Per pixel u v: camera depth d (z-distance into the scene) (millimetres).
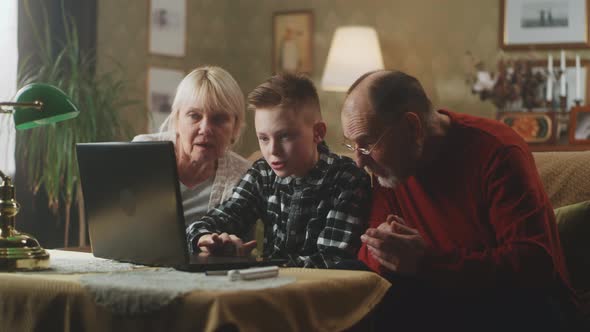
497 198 1851
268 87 2068
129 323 1403
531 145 4766
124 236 1800
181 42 5336
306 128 2078
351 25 5512
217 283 1446
